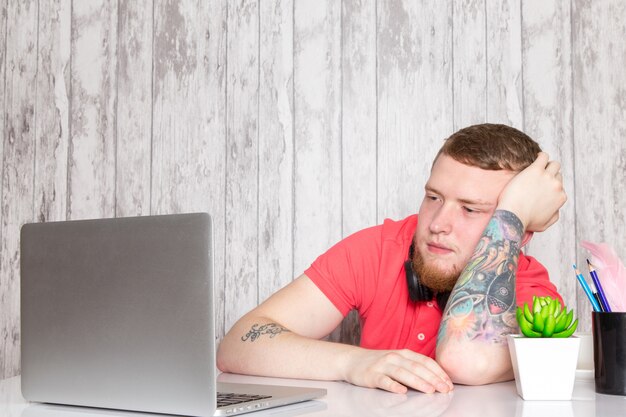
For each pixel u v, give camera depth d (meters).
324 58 2.16
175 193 2.24
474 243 1.38
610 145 2.03
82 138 2.30
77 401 0.95
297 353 1.31
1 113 2.36
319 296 1.57
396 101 2.12
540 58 2.06
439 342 1.23
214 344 0.83
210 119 2.22
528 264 1.54
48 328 0.97
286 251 2.15
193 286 0.84
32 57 2.35
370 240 1.64
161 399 0.87
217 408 0.87
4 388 1.18
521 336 1.08
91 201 2.29
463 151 1.38
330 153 2.14
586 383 1.19
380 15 2.13
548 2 2.06
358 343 2.11
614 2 2.04
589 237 2.03
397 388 1.12
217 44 2.22
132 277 0.89
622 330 1.05
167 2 2.26
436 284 1.41
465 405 1.00
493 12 2.08
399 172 2.11
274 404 0.96
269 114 2.18
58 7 2.33
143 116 2.27
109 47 2.30
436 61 2.10
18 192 2.34
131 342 0.89
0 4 2.37
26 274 0.98
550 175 1.35
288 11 2.18
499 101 2.08
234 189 2.20
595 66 2.04
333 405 1.00
